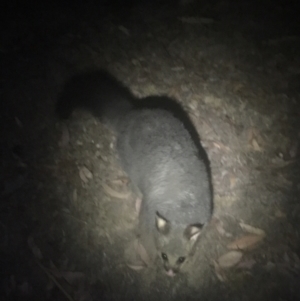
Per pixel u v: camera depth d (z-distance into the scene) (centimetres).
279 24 128
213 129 102
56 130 96
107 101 95
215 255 85
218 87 110
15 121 96
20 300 75
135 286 80
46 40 111
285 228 89
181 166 77
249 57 118
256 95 110
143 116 85
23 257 79
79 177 90
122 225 86
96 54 111
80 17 119
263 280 82
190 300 80
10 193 86
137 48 115
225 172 95
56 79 104
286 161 99
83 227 85
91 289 78
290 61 119
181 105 105
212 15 127
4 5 117
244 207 91
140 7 125
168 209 76
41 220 84
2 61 105
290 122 106
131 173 86
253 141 101
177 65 113
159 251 80
